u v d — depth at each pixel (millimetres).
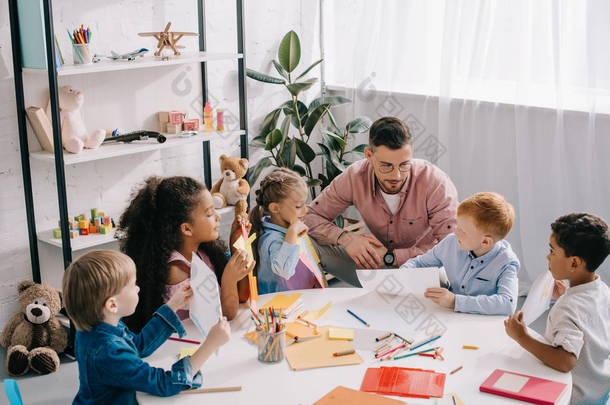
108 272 1355
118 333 1413
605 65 2719
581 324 1533
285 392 1387
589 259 1555
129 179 2891
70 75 2592
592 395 1603
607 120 2754
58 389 2297
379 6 3352
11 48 2436
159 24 2867
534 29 2838
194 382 1396
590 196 2834
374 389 1389
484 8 2949
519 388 1373
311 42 3619
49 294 2490
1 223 2549
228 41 3182
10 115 2488
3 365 2459
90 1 2604
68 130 2496
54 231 2555
